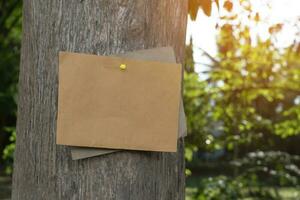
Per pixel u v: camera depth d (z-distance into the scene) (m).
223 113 5.06
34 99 1.49
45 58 1.48
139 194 1.46
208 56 4.58
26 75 1.51
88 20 1.44
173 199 1.54
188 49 3.33
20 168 1.52
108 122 1.41
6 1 7.14
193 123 4.92
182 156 1.57
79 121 1.41
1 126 6.74
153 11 1.47
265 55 4.88
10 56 7.48
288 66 5.21
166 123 1.42
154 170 1.48
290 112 5.39
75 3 1.45
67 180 1.45
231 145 5.20
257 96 5.29
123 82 1.41
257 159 6.10
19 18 7.43
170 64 1.42
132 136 1.42
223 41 4.77
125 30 1.44
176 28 1.51
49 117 1.47
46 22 1.47
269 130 5.51
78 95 1.40
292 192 8.34
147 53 1.44
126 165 1.44
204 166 12.01
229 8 2.15
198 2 1.79
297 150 11.72
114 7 1.44
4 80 7.42
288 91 5.28
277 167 6.19
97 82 1.41
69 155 1.45
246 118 5.15
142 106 1.42
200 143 3.22
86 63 1.41
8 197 7.97
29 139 1.50
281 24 3.22
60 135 1.40
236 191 5.37
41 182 1.48
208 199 5.29
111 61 1.41
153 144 1.42
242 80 5.02
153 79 1.42
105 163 1.44
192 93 5.01
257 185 6.03
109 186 1.44
